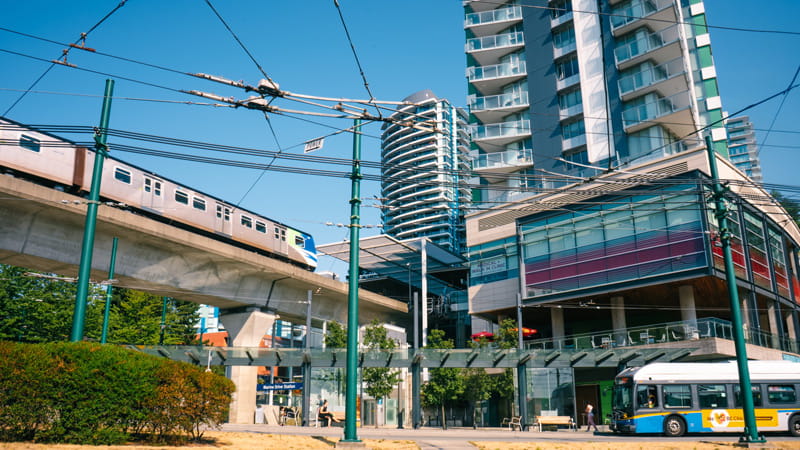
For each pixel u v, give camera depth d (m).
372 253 68.81
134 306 54.75
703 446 18.08
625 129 48.44
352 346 16.20
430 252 67.81
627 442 19.88
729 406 25.12
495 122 57.34
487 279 50.59
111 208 38.62
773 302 46.16
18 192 33.50
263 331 54.44
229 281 51.06
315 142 16.78
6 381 11.95
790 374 25.67
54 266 40.06
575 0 54.31
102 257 41.06
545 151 52.88
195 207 46.22
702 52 57.59
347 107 15.53
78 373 12.70
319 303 62.16
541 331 55.19
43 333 42.75
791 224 52.88
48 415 12.43
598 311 49.16
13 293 42.66
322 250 70.00
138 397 13.41
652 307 46.50
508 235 50.06
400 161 172.38
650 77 48.03
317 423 36.91
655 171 39.94
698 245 38.25
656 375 25.80
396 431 28.61
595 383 43.66
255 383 50.16
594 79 51.66
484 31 59.72
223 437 16.48
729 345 37.28
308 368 34.31
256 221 52.69
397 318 74.06
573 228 45.16
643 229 41.22
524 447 17.42
